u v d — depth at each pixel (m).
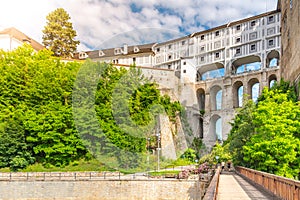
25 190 26.48
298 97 28.11
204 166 27.38
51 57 42.34
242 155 27.09
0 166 31.06
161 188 24.62
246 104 28.48
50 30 64.38
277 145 19.27
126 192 25.56
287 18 35.56
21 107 34.47
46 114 32.19
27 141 32.59
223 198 11.23
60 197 26.52
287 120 19.86
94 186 26.30
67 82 34.44
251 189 14.40
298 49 28.91
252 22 61.50
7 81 36.03
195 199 23.09
